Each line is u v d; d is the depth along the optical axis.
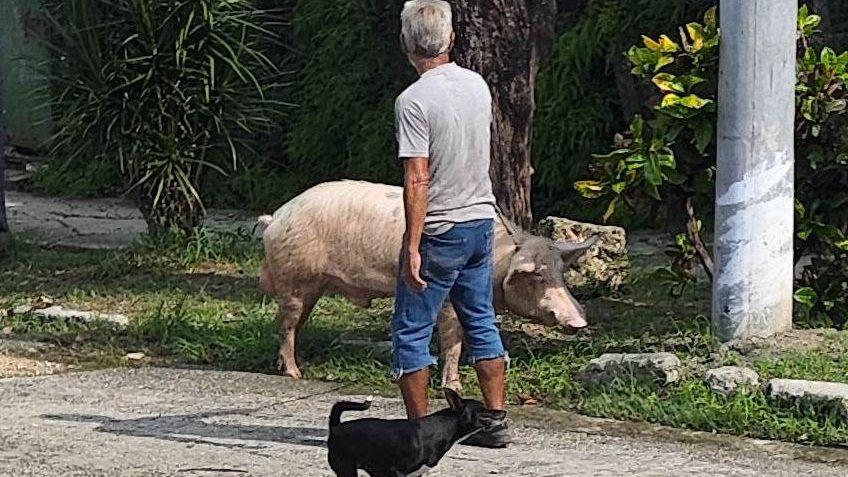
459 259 6.26
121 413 7.70
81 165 18.42
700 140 8.62
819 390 7.31
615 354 8.32
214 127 13.10
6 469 6.56
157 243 12.91
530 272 7.75
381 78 17.31
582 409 7.72
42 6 13.77
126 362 9.16
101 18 12.83
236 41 12.96
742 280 8.28
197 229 13.03
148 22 12.58
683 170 8.94
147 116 12.73
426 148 6.11
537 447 6.98
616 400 7.72
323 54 17.61
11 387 8.35
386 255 7.98
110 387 8.38
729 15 8.16
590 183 8.95
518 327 9.61
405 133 6.10
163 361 9.20
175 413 7.70
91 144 13.12
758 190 8.20
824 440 7.01
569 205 15.64
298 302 8.48
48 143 15.33
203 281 11.95
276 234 8.38
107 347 9.54
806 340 8.25
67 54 12.95
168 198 13.06
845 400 7.19
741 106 8.16
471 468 6.56
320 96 17.64
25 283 11.93
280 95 17.97
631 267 12.48
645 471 6.52
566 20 16.44
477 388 8.21
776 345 8.17
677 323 9.36
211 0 12.69
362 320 10.21
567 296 7.83
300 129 17.77
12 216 16.78
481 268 6.42
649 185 8.79
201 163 13.02
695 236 9.14
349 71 17.42
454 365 8.10
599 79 15.91
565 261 7.97
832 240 8.84
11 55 19.86
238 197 17.83
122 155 12.76
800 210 8.84
